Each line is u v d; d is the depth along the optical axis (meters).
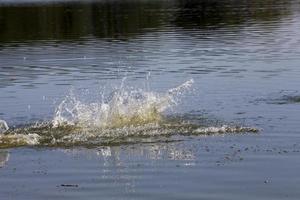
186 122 36.03
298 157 28.45
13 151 30.83
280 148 30.11
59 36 97.25
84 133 33.88
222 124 35.50
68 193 24.33
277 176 25.78
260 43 77.94
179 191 24.30
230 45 77.19
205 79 52.88
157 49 76.06
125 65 63.31
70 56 72.06
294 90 46.47
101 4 183.88
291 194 23.59
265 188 24.36
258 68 58.31
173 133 33.62
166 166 27.64
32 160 29.16
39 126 35.97
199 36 89.12
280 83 49.78
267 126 34.84
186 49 74.81
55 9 163.62
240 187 24.55
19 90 50.31
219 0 181.00
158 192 24.23
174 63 63.47
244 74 54.91
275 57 65.44
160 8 153.75
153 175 26.42
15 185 25.53
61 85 52.34
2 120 37.12
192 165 27.64
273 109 39.62
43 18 134.62
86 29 106.94
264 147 30.34
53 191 24.62
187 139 32.28
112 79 54.78
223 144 31.16
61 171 27.31
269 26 99.62
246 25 103.06
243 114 38.28
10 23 124.06
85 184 25.44
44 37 96.50
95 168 27.62
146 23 112.81
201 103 42.12
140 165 27.84
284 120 36.25
